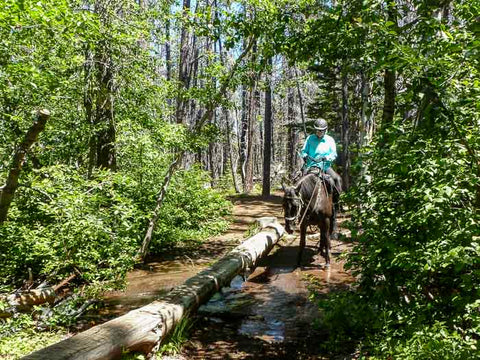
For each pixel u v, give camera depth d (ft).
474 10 13.26
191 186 42.86
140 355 15.12
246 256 27.99
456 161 12.17
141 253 31.91
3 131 24.06
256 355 16.74
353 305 16.16
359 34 18.02
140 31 30.17
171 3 37.81
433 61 11.10
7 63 21.99
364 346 15.14
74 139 30.22
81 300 21.99
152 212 31.96
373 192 15.30
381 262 14.35
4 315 18.44
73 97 29.78
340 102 78.89
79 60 27.94
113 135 32.42
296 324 19.95
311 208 28.25
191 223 41.86
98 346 13.17
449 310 12.83
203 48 61.87
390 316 14.47
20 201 22.09
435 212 12.12
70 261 22.07
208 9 26.53
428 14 16.31
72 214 19.52
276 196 85.92
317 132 29.58
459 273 12.70
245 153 109.70
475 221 11.51
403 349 11.71
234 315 21.38
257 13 26.07
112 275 24.20
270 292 25.08
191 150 35.91
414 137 13.30
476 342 10.45
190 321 19.63
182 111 61.26
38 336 17.20
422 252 12.07
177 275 29.19
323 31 19.88
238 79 34.91
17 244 22.41
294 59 22.15
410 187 13.87
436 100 11.37
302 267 30.63
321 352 16.85
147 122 35.42
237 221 53.98
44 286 22.62
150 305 17.79
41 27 20.58
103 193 24.21
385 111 20.79
